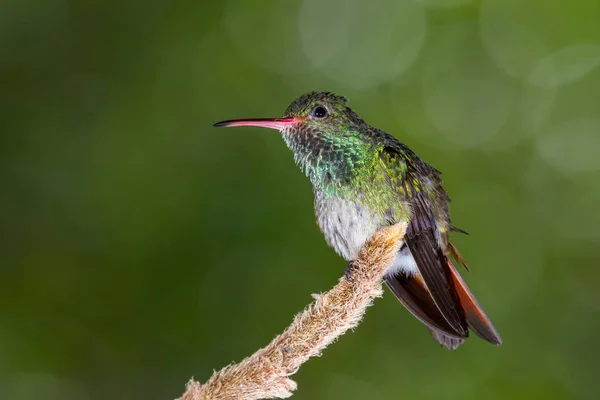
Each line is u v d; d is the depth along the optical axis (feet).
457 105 53.21
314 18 55.01
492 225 48.70
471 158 51.26
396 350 42.70
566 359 44.09
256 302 41.73
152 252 42.39
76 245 42.06
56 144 44.73
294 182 46.34
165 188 44.57
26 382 39.60
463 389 41.50
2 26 46.42
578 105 54.13
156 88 48.93
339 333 13.23
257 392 12.77
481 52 54.60
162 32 50.52
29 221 42.47
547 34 54.39
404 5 56.44
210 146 47.42
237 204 44.88
